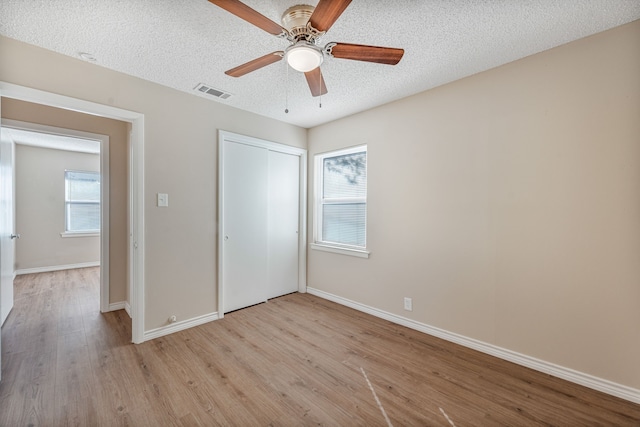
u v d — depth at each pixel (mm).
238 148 3234
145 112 2496
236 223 3238
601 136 1833
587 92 1874
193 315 2844
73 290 4039
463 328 2469
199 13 1643
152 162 2543
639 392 1726
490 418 1622
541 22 1722
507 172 2209
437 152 2605
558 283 2000
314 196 3893
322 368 2121
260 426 1564
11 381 1927
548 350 2047
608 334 1823
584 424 1575
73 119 3029
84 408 1684
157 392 1833
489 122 2293
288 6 1600
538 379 1983
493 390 1868
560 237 1988
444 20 1702
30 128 2779
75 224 5535
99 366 2121
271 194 3627
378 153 3084
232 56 2119
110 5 1573
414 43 1938
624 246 1770
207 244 2936
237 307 3270
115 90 2332
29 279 4605
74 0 1529
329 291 3670
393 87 2617
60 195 5320
